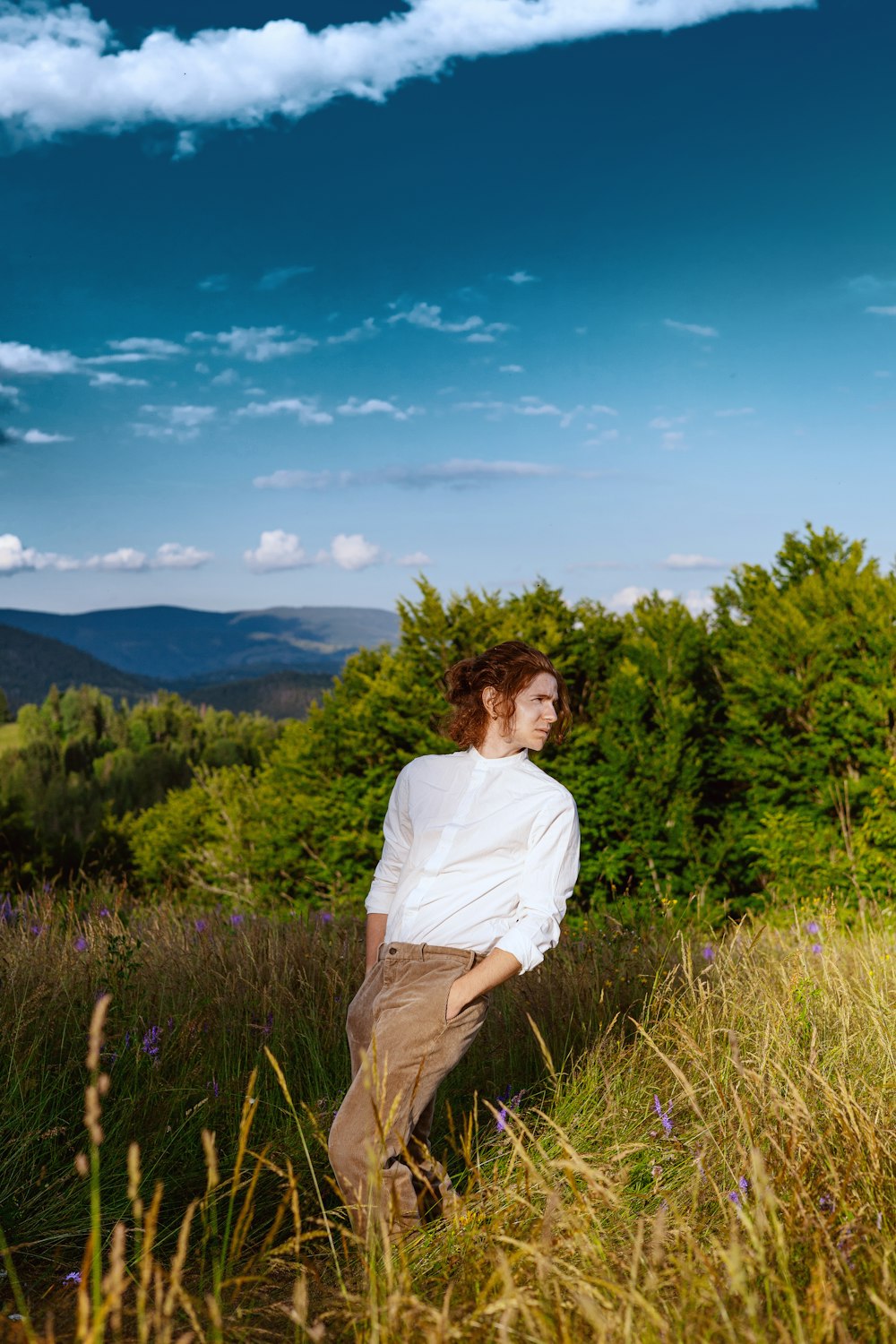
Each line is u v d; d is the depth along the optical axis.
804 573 12.85
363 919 6.18
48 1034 3.71
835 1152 2.62
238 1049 3.90
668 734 10.59
